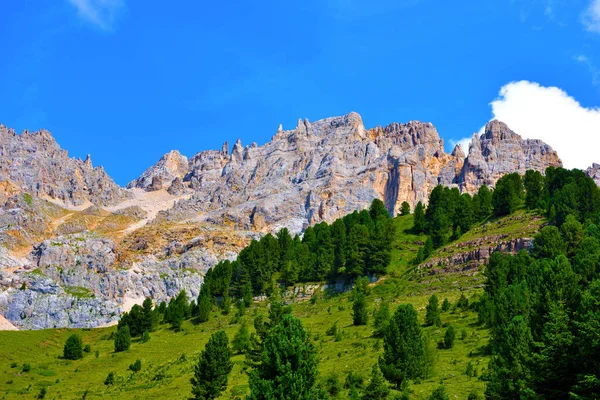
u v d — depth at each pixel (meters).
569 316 71.12
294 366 70.25
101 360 159.50
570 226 153.75
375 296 174.00
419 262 195.88
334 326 137.88
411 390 86.50
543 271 100.69
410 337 92.94
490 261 144.75
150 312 190.25
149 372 137.75
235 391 103.06
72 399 121.94
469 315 132.88
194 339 168.12
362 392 85.94
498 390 71.25
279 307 132.75
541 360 62.16
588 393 56.19
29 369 153.75
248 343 135.62
